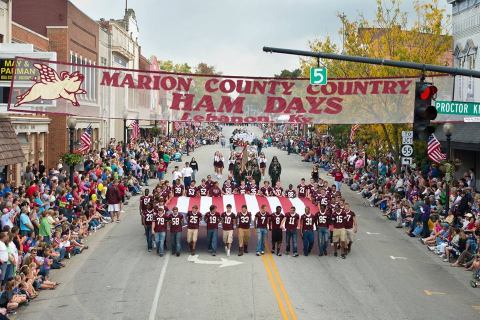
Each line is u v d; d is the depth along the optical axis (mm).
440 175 35094
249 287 19578
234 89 23406
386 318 16891
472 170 36688
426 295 19266
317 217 24219
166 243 25734
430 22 40312
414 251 25469
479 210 26578
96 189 32031
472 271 22375
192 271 21594
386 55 40594
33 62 23297
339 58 15297
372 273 21781
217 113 23500
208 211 24594
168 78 23453
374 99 23641
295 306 17672
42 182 29062
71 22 46781
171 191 28875
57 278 20797
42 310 17484
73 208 27562
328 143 67312
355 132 45156
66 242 23219
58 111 23516
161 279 20547
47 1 45125
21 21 45344
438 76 23781
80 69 23484
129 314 16984
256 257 23844
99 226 29250
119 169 38625
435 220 26453
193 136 91125
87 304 17969
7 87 27312
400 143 40219
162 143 64625
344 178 48031
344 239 23891
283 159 70125
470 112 18453
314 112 23516
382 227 30531
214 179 48031
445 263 23547
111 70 23500
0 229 20828
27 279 18562
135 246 25625
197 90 23359
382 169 40938
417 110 14422
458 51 41344
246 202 26062
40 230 22375
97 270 21766
